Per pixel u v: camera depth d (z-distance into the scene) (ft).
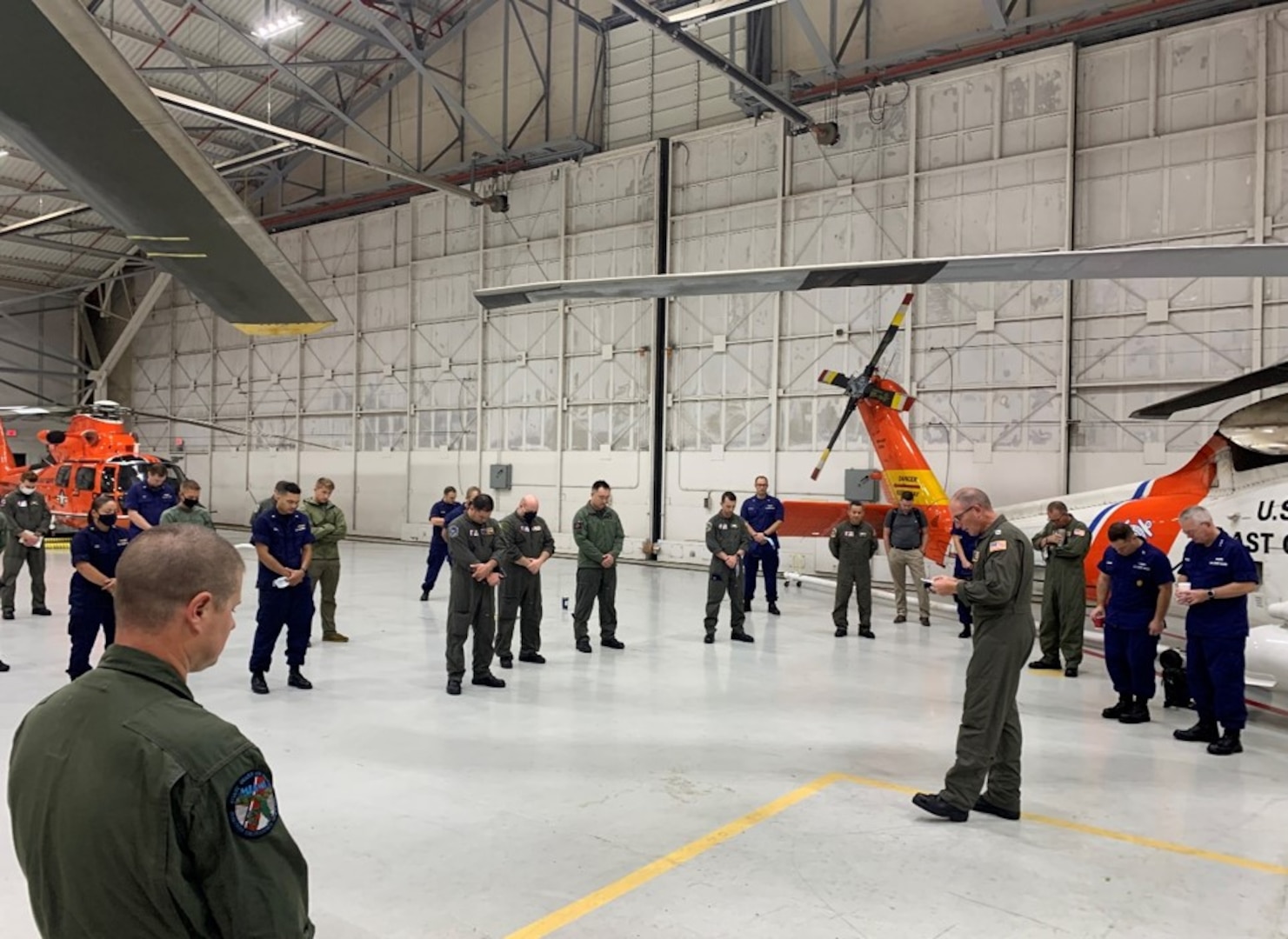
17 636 23.77
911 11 37.11
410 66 52.13
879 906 9.04
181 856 3.26
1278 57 29.81
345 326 56.75
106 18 42.14
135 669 3.59
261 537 17.62
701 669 20.63
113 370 71.00
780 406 40.19
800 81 38.52
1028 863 10.13
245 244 5.27
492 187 49.37
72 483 44.50
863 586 25.34
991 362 34.96
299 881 3.59
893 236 37.24
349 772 13.09
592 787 12.59
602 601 23.00
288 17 43.75
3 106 4.19
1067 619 20.81
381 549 50.44
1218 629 14.66
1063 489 33.30
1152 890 9.46
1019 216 34.37
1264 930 8.61
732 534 24.11
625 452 44.80
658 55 44.34
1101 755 14.49
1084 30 32.73
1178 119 31.68
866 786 12.77
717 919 8.72
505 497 49.21
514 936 8.36
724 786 12.69
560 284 10.19
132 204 5.01
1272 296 29.86
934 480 27.50
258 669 17.88
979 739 11.27
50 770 3.41
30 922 8.63
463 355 51.11
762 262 40.45
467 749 14.26
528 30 48.24
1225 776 13.41
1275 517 17.67
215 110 17.53
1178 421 31.42
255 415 61.98
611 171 45.14
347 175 55.93
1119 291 32.55
